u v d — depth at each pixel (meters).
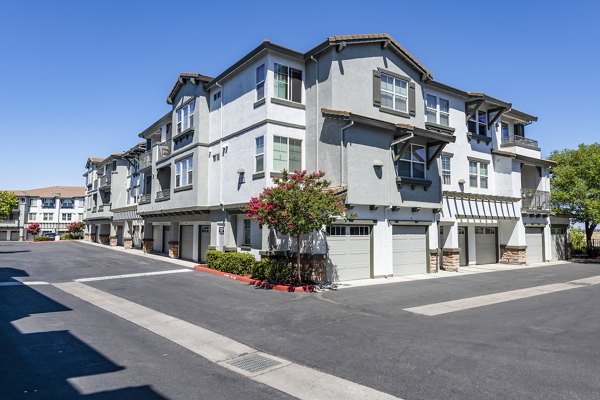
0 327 8.63
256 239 17.42
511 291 14.01
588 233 30.06
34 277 16.47
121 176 39.34
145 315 9.92
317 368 6.39
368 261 16.86
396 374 6.11
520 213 24.67
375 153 16.83
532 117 27.06
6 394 5.30
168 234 29.23
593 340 7.89
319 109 17.25
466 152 22.94
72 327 8.69
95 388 5.54
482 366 6.43
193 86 22.11
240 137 18.67
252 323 9.23
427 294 13.20
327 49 17.02
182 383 5.77
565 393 5.40
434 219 19.61
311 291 13.58
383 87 18.30
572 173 26.39
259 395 5.39
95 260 23.83
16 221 70.12
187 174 22.27
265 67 17.23
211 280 15.73
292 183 13.60
